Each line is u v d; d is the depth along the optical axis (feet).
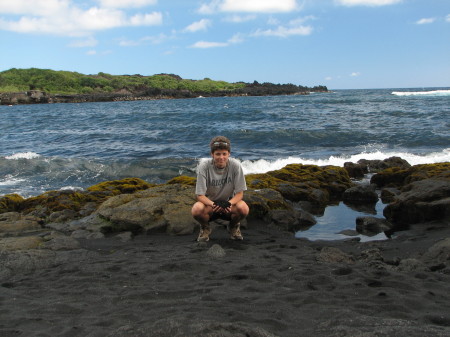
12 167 45.73
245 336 7.14
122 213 21.52
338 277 12.87
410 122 80.33
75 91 474.49
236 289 11.63
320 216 25.38
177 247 18.06
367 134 64.69
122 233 20.70
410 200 22.71
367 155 47.80
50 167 45.70
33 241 18.98
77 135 77.82
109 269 14.60
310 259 15.76
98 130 86.28
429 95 239.09
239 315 9.11
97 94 442.50
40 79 485.97
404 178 33.27
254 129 76.33
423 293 11.07
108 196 29.73
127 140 69.62
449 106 123.03
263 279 12.82
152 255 16.61
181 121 101.45
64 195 28.99
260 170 43.60
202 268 14.32
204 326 7.41
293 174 33.37
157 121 103.50
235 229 19.17
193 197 23.40
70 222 23.47
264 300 10.41
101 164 46.70
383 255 16.90
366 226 22.04
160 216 21.70
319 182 31.89
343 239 20.34
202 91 526.98
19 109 236.63
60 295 11.86
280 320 8.82
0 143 70.90
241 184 18.04
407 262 14.34
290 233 21.30
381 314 9.45
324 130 70.44
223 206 17.48
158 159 49.93
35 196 31.68
